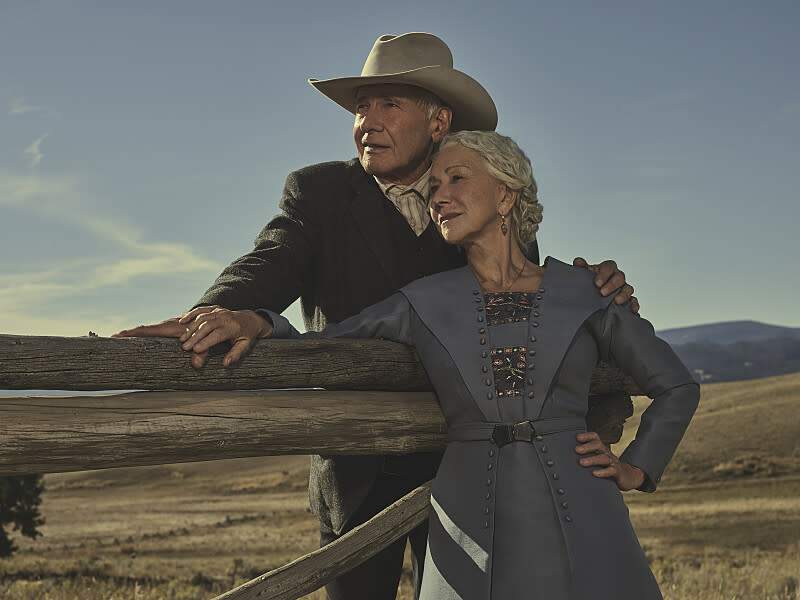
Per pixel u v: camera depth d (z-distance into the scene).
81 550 43.53
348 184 3.02
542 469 2.11
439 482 2.26
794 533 39.53
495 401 2.18
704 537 40.09
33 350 1.74
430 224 3.00
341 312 2.93
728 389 98.44
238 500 81.69
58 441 1.74
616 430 2.85
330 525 3.02
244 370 2.12
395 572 3.03
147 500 84.25
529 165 2.41
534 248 3.21
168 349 1.97
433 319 2.33
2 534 28.78
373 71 2.96
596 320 2.29
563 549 2.03
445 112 3.05
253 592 2.14
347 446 2.27
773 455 66.19
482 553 2.07
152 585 19.42
